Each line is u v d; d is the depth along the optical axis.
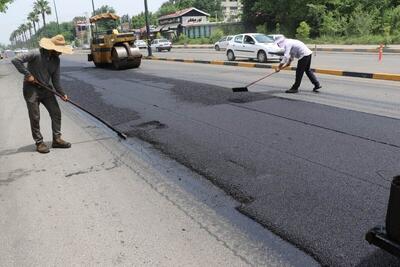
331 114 7.54
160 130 7.09
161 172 5.11
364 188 4.29
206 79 13.39
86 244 3.48
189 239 3.49
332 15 37.34
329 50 26.97
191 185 4.65
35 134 6.08
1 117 9.20
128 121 7.95
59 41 5.81
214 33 51.75
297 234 3.47
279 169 4.94
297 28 39.41
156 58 25.06
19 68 5.62
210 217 3.87
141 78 14.74
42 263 3.24
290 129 6.66
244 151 5.68
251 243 3.39
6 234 3.72
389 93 9.55
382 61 17.39
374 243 2.75
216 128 6.97
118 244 3.46
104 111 9.05
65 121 8.30
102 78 15.61
